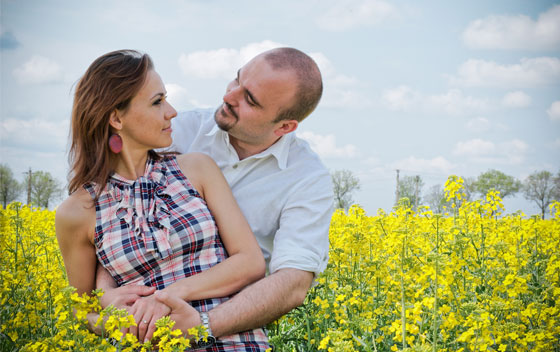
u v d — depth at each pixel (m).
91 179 2.46
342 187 34.94
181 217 2.47
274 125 2.88
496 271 3.38
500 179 29.58
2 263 3.60
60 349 2.36
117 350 2.18
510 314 3.13
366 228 3.98
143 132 2.49
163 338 2.13
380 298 3.36
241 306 2.39
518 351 2.81
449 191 4.46
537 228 5.11
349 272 3.67
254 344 2.47
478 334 2.49
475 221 4.42
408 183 35.91
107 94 2.42
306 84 2.80
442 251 3.49
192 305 2.40
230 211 2.62
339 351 2.31
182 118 3.35
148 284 2.44
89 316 2.44
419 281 2.69
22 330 3.06
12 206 4.21
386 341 2.95
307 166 3.05
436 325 2.50
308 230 2.85
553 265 3.82
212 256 2.52
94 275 2.57
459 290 2.96
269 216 3.00
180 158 2.71
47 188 23.20
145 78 2.47
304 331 3.21
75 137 2.50
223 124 2.92
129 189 2.47
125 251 2.41
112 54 2.51
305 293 2.69
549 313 3.11
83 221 2.45
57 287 3.23
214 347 2.37
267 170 3.06
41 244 4.22
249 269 2.52
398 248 2.84
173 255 2.45
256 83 2.78
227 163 3.10
